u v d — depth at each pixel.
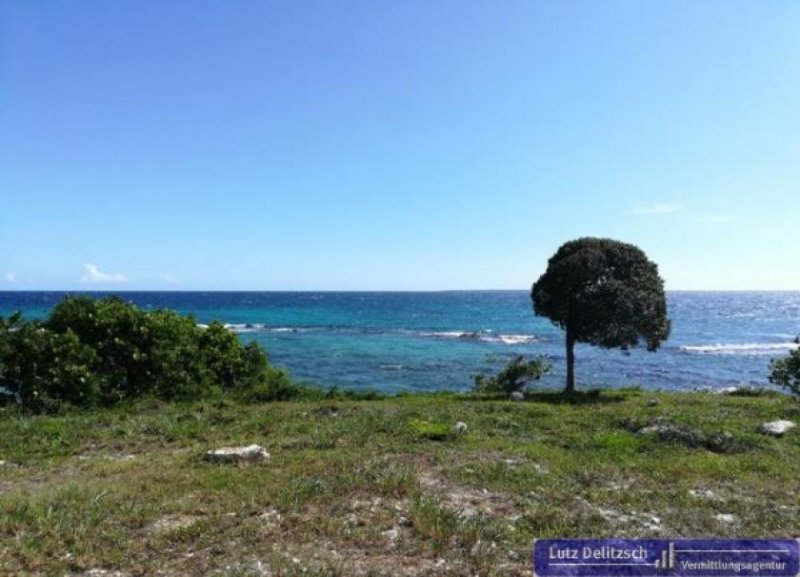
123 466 8.76
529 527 6.20
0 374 13.69
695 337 67.94
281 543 5.67
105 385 14.88
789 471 8.81
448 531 5.86
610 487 7.87
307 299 181.75
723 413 14.05
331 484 7.42
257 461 8.85
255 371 18.12
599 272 18.05
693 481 8.15
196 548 5.59
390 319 90.12
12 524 6.07
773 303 185.62
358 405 14.83
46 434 11.02
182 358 16.42
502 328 74.06
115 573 5.12
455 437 10.74
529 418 13.01
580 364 41.31
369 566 5.21
